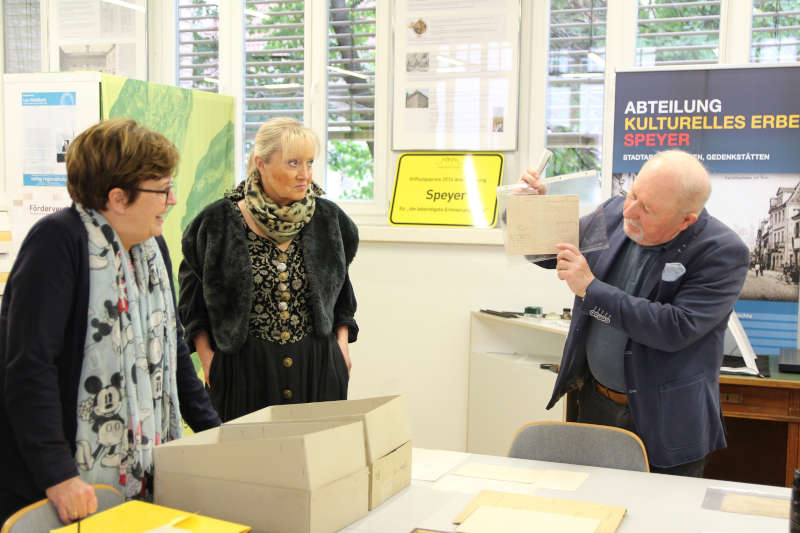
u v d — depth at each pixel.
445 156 3.88
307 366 2.33
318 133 4.14
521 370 3.19
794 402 2.76
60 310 1.42
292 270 2.31
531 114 3.76
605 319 1.98
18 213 3.44
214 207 2.33
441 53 3.84
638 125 3.22
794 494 1.28
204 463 1.44
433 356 3.82
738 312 3.13
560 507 1.54
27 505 1.43
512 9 3.70
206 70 4.38
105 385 1.48
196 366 3.95
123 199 1.48
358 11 4.04
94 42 4.43
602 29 3.65
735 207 3.12
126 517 1.36
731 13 3.45
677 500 1.62
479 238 3.66
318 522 1.38
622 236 2.17
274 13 4.21
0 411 1.44
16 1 4.57
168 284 1.68
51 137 3.36
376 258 3.89
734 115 3.10
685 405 1.99
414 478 1.75
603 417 2.20
